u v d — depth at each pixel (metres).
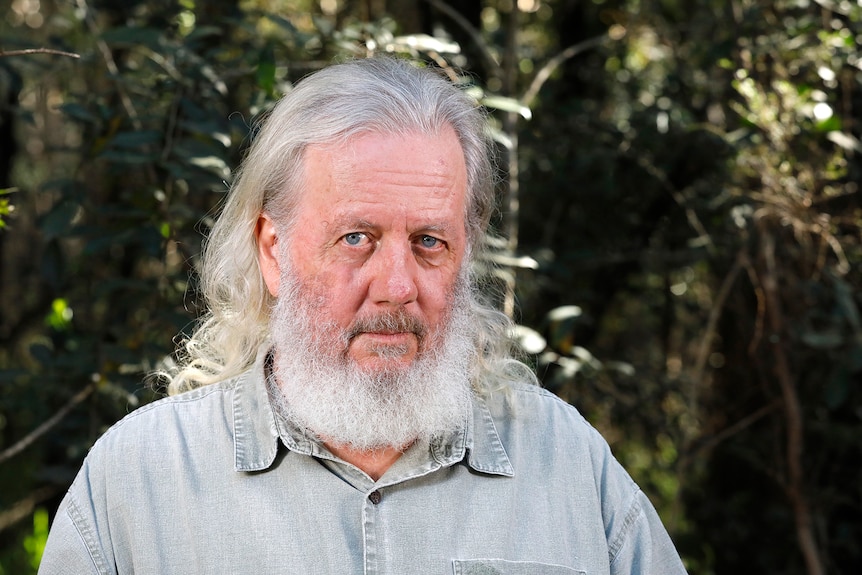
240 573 1.42
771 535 3.49
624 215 3.42
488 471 1.50
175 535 1.45
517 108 2.30
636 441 3.64
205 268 1.70
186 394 1.57
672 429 3.40
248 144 2.36
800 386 3.21
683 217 3.37
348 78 1.46
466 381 1.53
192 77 2.36
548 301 3.48
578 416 1.64
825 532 3.23
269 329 1.60
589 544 1.52
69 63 2.57
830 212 2.94
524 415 1.60
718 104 3.11
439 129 1.44
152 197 2.29
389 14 3.39
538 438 1.58
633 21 3.50
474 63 3.43
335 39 2.43
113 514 1.47
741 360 3.35
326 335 1.43
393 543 1.43
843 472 3.28
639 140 3.18
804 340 2.79
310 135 1.43
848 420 3.25
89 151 2.37
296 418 1.47
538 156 3.31
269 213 1.52
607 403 3.36
